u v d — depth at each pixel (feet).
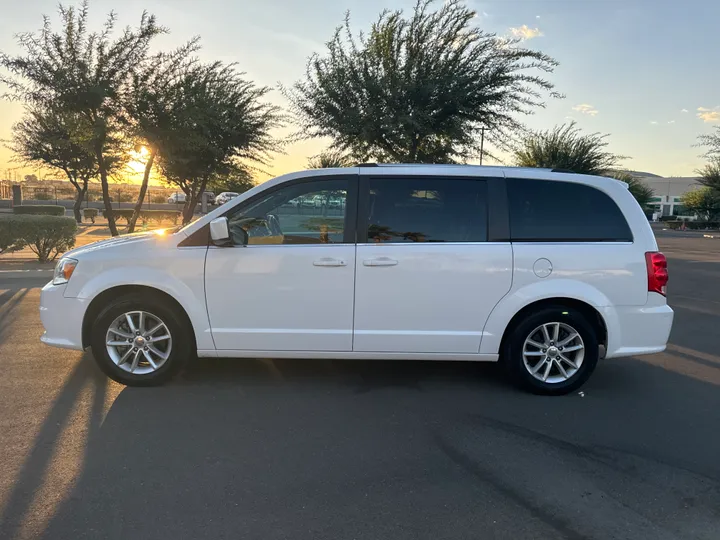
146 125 38.42
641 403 15.25
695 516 9.88
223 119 47.88
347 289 15.05
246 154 53.26
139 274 15.03
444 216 15.33
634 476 11.25
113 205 144.77
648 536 9.28
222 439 12.52
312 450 12.10
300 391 15.67
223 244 14.89
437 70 37.09
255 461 11.55
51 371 16.66
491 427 13.50
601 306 15.12
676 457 12.09
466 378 17.06
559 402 15.24
